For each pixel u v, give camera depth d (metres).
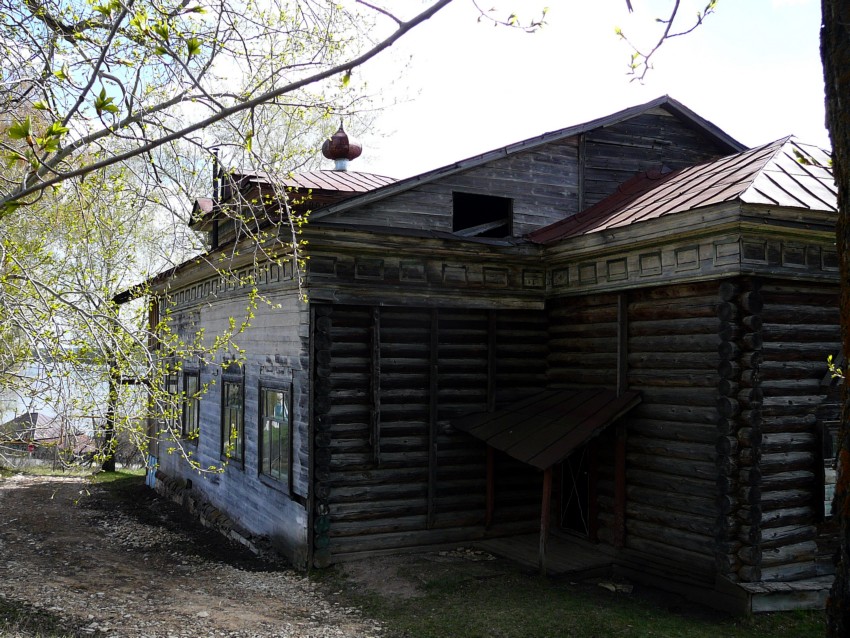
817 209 8.50
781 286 9.03
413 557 10.91
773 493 8.90
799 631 8.20
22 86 7.09
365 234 10.57
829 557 9.16
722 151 13.99
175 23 6.46
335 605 9.26
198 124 3.90
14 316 7.22
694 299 9.41
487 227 12.05
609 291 10.55
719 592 8.85
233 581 10.43
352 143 15.20
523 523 11.98
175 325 18.48
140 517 15.70
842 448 4.31
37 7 6.02
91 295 7.87
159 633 7.96
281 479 11.56
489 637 7.98
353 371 10.92
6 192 6.23
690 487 9.34
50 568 10.88
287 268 11.40
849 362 4.29
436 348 11.45
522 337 12.17
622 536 10.26
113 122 5.59
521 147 12.09
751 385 8.69
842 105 4.39
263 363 12.47
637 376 10.29
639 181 12.78
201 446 16.09
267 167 7.00
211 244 15.77
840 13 4.43
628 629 8.09
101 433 9.05
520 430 10.66
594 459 10.86
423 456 11.35
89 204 7.99
